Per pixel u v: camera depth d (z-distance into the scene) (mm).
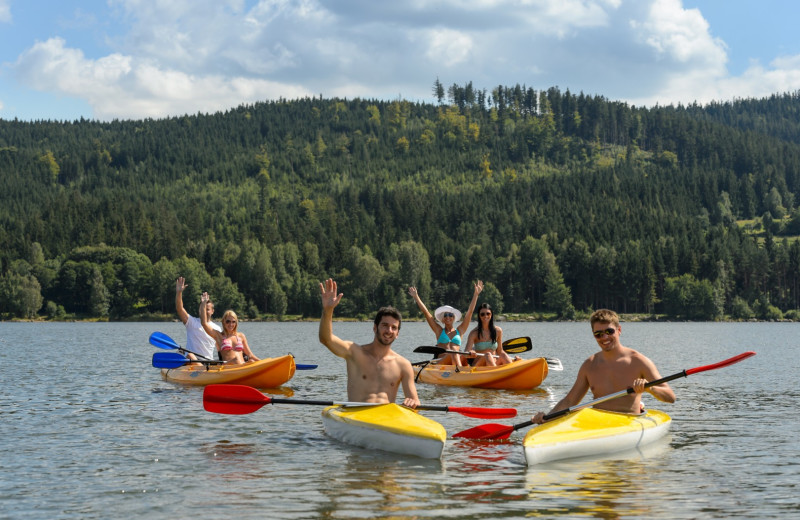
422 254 140625
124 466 8672
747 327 98500
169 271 129875
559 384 18312
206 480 8039
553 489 7695
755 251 146125
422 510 6961
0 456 9203
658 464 8828
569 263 144000
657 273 139125
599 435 9336
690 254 142250
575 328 88875
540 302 141000
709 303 130875
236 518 6695
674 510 6973
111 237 155000
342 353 10320
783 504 7164
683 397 15281
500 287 142750
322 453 9383
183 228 173000
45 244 153125
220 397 10562
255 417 12250
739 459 9117
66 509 6969
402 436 9312
